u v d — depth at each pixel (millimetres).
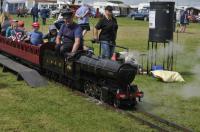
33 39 15008
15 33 16906
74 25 12234
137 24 54000
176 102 11234
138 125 8977
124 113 9727
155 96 11898
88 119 9328
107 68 10312
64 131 8500
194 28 48062
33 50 14430
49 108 10156
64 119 9297
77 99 11094
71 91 12000
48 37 15266
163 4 14945
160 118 9383
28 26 38656
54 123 9008
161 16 15039
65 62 12141
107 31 14406
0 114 9625
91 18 64250
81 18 18484
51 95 11508
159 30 15156
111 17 14531
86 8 18531
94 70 10758
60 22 15055
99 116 9586
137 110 10227
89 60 11141
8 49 17516
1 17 19734
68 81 12516
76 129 8633
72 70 11766
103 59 10812
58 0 79312
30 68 14852
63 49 12203
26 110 9961
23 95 11477
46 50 13555
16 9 71375
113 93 10266
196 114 10078
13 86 12648
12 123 8977
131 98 10211
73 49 11844
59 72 12617
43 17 42344
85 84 11500
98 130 8594
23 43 15438
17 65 14898
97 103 10641
